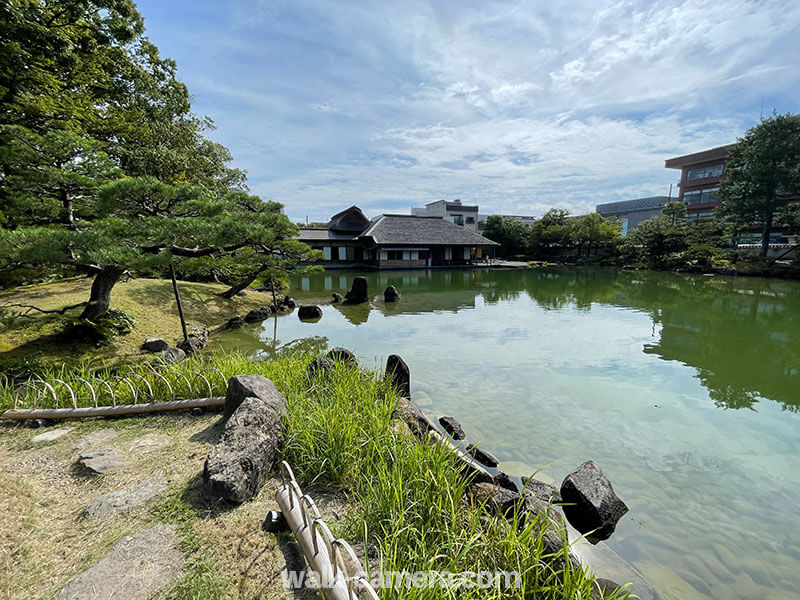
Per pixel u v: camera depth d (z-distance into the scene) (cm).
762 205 2061
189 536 186
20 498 204
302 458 252
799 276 1803
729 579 235
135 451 267
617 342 789
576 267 2892
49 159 518
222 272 993
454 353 705
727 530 278
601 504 276
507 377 582
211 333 820
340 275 2259
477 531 196
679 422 443
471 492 266
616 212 4647
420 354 698
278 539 187
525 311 1144
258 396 300
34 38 673
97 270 581
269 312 1045
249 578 163
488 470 342
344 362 478
